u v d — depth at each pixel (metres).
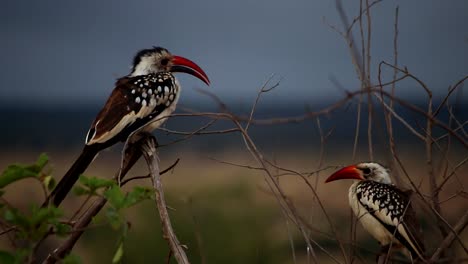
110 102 11.86
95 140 11.07
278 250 24.50
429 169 8.70
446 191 8.71
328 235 7.66
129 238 23.47
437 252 8.60
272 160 8.17
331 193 11.91
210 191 25.62
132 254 23.33
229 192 25.62
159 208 8.17
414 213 11.29
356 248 8.07
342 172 12.42
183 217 23.86
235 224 24.88
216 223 24.69
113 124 11.44
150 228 23.58
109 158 25.12
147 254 23.33
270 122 5.70
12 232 6.29
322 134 8.38
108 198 6.13
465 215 8.59
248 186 26.14
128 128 11.59
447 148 8.50
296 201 8.23
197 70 13.56
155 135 12.19
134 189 6.17
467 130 8.37
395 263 11.17
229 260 24.42
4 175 6.24
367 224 11.83
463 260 7.77
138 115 11.77
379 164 12.30
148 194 6.24
